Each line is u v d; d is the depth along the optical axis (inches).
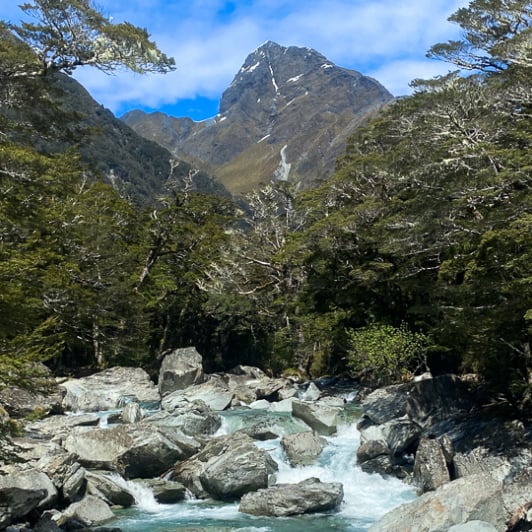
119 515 657.6
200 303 1988.2
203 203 2028.8
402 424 833.5
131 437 783.1
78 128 927.7
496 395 880.3
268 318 2027.6
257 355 2081.7
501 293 758.5
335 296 1457.9
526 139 892.6
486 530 439.5
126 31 709.3
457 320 785.6
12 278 588.4
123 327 1365.7
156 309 1898.4
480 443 719.1
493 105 1036.5
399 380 1195.9
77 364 1840.6
